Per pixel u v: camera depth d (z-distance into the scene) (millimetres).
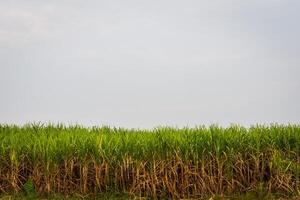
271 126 12977
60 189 11266
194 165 11289
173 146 11414
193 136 11938
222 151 11359
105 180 11203
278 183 11133
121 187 11203
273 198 10867
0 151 11719
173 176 11156
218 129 12438
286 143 11977
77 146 11570
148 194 11000
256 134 12141
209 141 11594
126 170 11227
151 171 11078
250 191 11148
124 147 11523
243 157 11555
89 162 11289
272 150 11602
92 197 11031
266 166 11516
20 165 11555
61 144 11703
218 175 11133
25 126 15281
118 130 13992
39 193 11188
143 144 11539
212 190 11086
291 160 11625
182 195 11023
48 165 11242
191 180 11164
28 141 12312
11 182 11297
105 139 11820
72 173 11367
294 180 11234
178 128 13172
